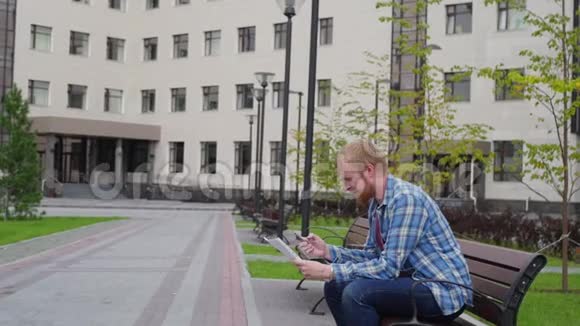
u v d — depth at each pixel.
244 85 43.84
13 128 21.44
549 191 30.56
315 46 9.30
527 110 31.08
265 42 42.81
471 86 33.06
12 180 21.28
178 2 46.66
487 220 17.28
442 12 34.03
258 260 11.42
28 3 42.97
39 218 22.34
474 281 4.40
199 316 6.41
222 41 44.72
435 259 3.86
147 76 47.81
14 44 42.44
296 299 7.39
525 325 6.40
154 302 7.12
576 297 8.34
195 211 33.78
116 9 47.44
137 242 14.70
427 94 16.64
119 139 45.62
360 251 4.45
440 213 3.97
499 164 31.80
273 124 42.16
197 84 45.69
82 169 47.94
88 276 9.01
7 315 6.30
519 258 3.97
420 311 3.85
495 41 32.38
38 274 9.15
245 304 7.06
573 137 29.83
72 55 45.06
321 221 25.12
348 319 3.87
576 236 14.23
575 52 10.03
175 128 46.59
